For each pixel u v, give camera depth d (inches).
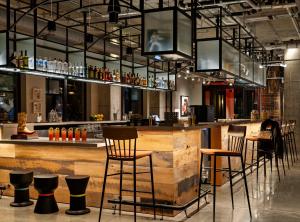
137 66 412.8
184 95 706.2
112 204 214.5
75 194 205.8
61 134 228.7
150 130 203.6
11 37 268.2
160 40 228.7
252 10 349.4
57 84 432.8
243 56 379.6
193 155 229.8
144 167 208.1
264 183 287.4
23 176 220.2
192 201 204.4
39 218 196.7
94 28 368.5
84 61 316.2
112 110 498.0
